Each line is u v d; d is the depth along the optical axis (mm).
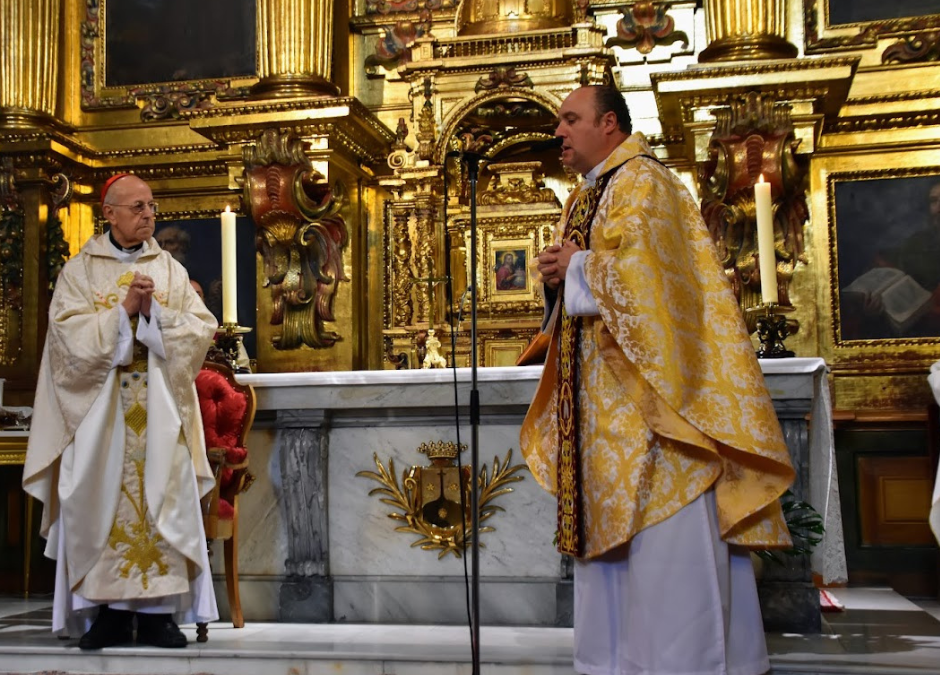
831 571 4312
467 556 4617
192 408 4188
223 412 4484
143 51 7906
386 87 7664
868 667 3475
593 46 7098
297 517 4684
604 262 3109
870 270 6727
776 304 4848
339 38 7680
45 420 4156
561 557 4531
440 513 4633
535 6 7359
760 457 3148
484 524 4621
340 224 7184
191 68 7832
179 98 7766
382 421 4730
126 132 7832
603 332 3213
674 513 3076
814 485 4301
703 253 3260
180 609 4109
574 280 3189
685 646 3018
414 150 7316
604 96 3398
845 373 6629
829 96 6504
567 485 3273
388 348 7250
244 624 4648
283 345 7156
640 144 3361
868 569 6309
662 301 3070
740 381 3133
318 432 4684
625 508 3074
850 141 6812
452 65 7215
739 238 6559
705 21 7035
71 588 4008
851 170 6816
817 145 6789
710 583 3061
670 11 7340
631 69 7348
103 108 7887
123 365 4141
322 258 7125
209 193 7668
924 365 6539
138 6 7941
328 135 6875
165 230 7680
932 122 6746
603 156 3414
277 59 7285
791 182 6344
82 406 4062
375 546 4695
